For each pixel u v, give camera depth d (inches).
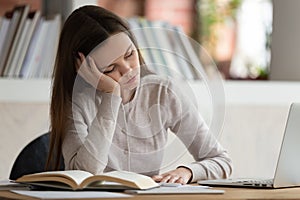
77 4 142.4
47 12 149.6
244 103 149.3
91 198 69.6
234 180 93.4
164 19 205.9
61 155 98.3
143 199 70.0
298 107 86.0
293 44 159.3
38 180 79.4
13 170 105.3
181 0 207.8
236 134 148.6
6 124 134.1
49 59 140.6
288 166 87.0
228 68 199.6
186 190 78.0
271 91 151.8
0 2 155.6
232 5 200.8
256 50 192.9
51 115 98.5
